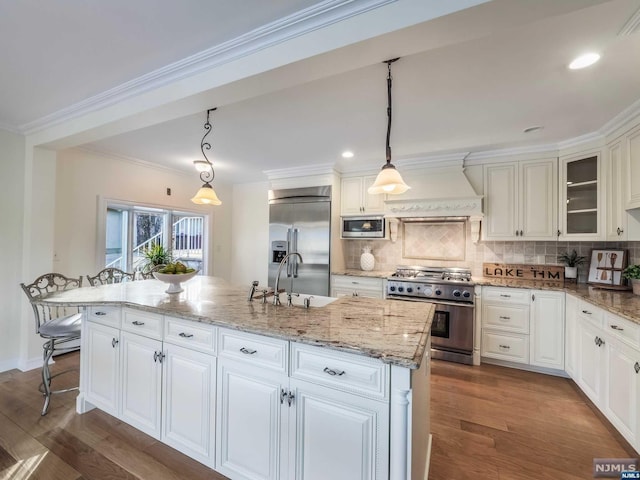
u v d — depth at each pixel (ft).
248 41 5.03
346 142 10.34
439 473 5.59
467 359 10.51
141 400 6.31
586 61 5.55
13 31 4.95
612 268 9.41
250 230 18.04
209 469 5.56
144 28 4.89
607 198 8.74
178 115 6.91
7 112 8.20
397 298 11.57
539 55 5.38
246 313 5.65
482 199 11.25
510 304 10.15
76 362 10.18
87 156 11.51
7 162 9.29
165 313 5.82
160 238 14.99
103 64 5.90
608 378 6.76
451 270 12.15
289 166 13.91
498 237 11.09
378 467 3.96
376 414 3.96
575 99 7.04
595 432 6.81
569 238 9.86
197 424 5.55
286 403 4.63
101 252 11.93
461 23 3.88
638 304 6.91
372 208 13.46
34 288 9.31
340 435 4.21
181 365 5.74
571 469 5.71
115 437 6.44
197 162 9.90
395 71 5.93
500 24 3.91
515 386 8.95
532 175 10.58
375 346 3.99
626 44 5.04
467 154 11.35
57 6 4.38
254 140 10.27
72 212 11.06
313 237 13.65
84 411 7.28
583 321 8.07
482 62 5.61
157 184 14.10
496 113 7.85
